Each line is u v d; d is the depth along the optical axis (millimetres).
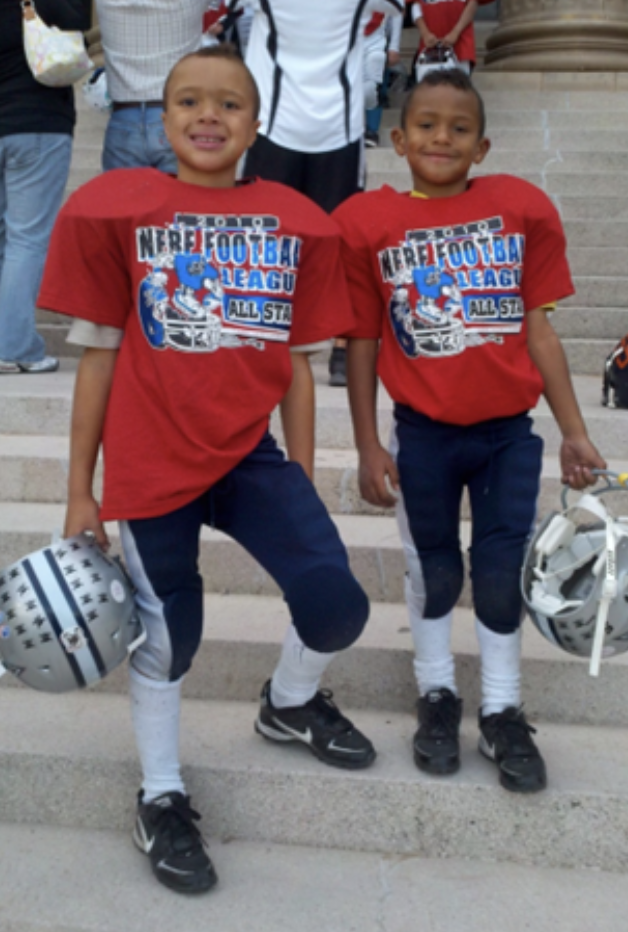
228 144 2287
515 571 2494
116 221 2213
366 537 3414
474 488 2584
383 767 2600
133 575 2311
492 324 2516
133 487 2248
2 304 4801
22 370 4875
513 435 2559
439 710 2613
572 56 8844
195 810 2525
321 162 4516
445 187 2594
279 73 4414
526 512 2520
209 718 2865
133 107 4812
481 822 2529
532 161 7137
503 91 8406
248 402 2266
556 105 8195
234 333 2244
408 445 2582
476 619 2602
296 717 2621
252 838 2607
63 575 2180
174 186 2297
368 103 7195
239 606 3250
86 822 2656
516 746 2498
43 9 4574
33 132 4676
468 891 2414
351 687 2939
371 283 2605
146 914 2303
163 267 2225
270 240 2285
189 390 2223
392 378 2600
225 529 2373
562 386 2631
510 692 2574
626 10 9000
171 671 2354
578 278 5746
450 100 2510
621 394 4188
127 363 2275
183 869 2346
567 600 2379
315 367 5227
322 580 2217
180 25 4703
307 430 2469
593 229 6211
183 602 2318
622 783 2547
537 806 2500
